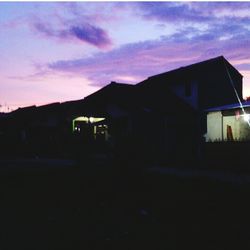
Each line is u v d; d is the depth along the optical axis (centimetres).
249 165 1338
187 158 1811
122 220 699
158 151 2098
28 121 2905
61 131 2683
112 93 2445
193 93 2523
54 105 3047
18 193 1013
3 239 576
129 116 2167
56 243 554
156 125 2222
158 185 1096
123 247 533
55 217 725
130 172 1138
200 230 622
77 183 1188
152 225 660
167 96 2648
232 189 974
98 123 2409
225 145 1470
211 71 2598
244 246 534
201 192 964
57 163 1820
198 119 2452
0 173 1451
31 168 1616
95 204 852
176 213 750
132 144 1167
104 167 1501
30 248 530
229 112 1936
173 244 547
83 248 530
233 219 689
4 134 2841
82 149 1634
